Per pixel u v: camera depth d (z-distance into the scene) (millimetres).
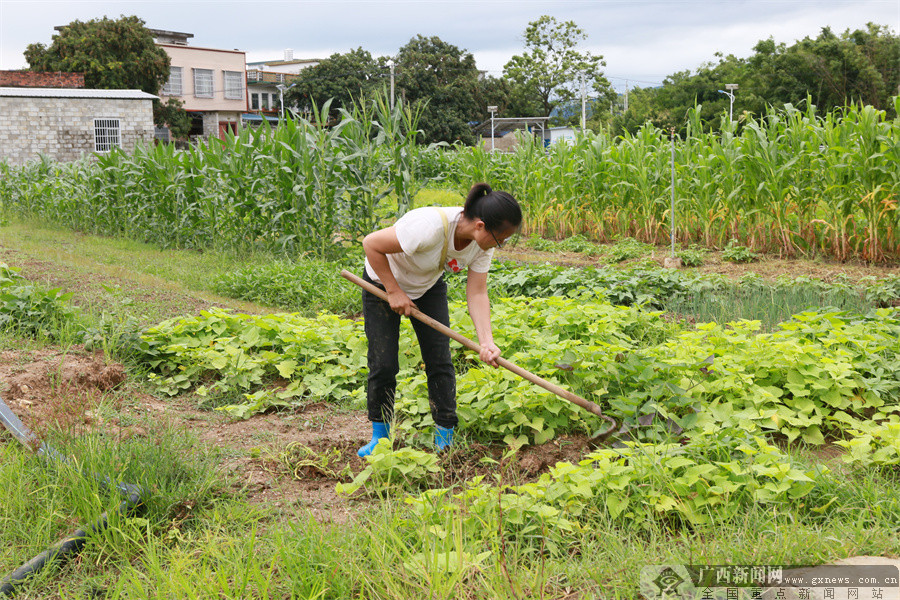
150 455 3822
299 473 4094
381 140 11656
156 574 2756
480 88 52000
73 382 5082
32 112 31016
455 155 21297
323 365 5746
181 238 14586
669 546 3064
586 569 2873
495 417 4531
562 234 15453
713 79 50969
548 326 6047
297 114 12125
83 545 3197
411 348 5867
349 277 4148
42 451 3762
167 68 45531
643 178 13609
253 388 5625
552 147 16844
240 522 3463
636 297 8062
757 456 3527
